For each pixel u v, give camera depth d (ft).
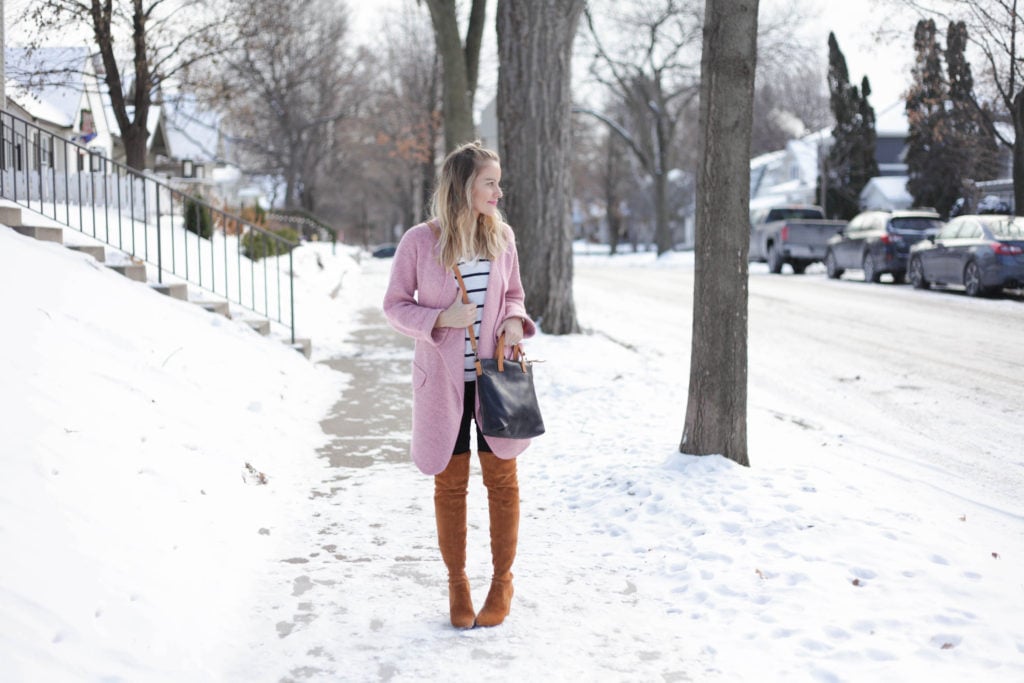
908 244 65.72
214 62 62.80
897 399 26.96
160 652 10.07
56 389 15.35
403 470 19.26
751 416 24.63
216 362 23.77
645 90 141.69
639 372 30.68
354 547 14.48
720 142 17.42
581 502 16.83
